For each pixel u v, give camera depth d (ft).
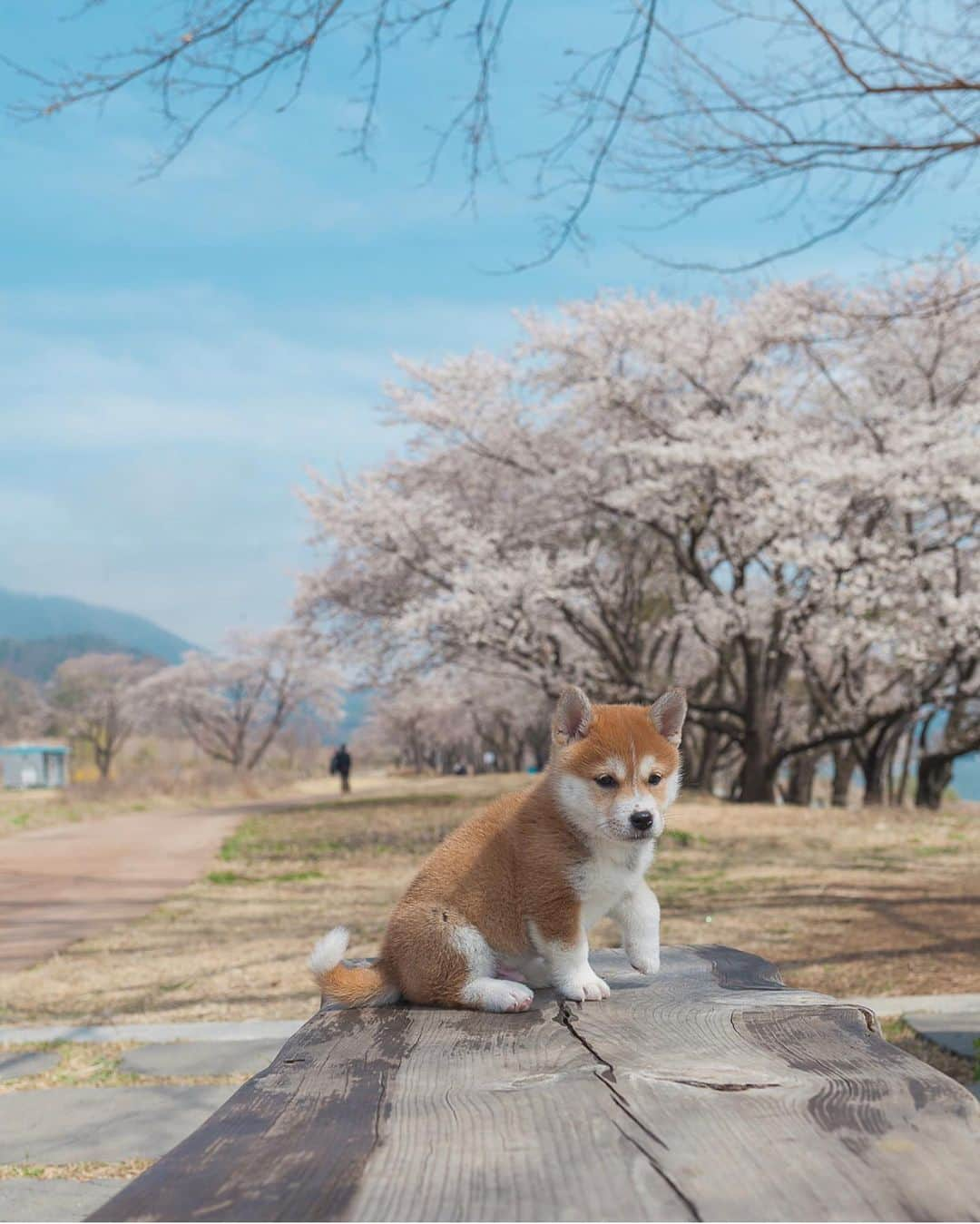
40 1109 16.57
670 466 66.69
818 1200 4.88
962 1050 17.92
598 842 10.01
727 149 21.89
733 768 124.98
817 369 69.41
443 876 10.36
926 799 79.92
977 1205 4.81
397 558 75.97
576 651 86.17
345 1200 5.06
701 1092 6.51
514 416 73.15
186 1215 4.91
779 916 30.40
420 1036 8.74
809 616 65.87
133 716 202.49
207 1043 20.02
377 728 239.71
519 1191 5.10
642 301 69.26
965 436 59.88
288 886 41.78
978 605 59.21
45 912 36.78
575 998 9.86
